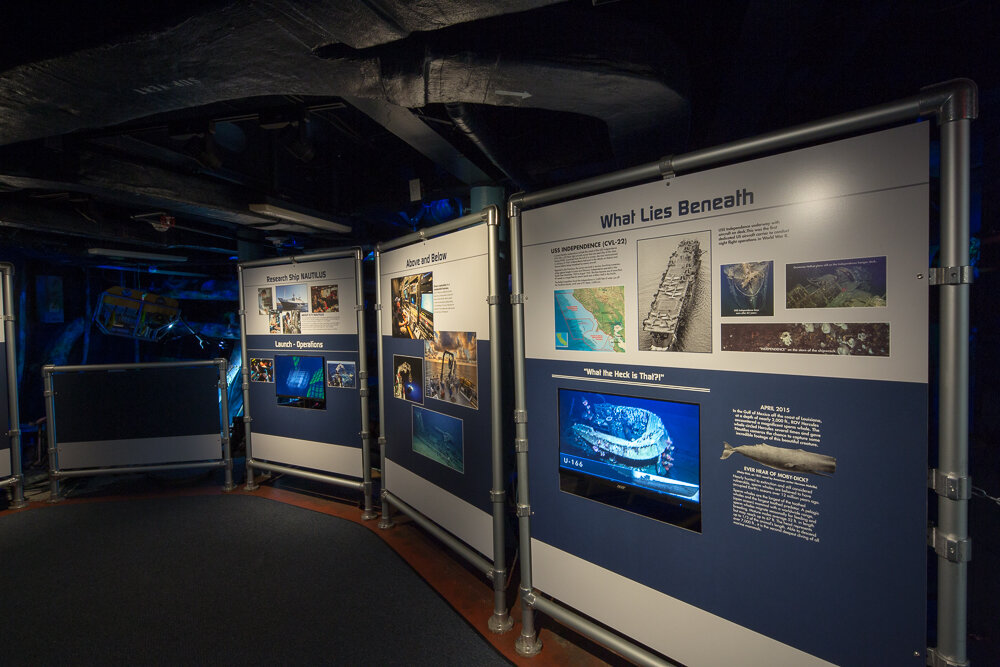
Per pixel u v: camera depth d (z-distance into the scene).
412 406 3.64
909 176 1.46
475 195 4.04
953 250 1.41
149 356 8.73
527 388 2.58
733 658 1.90
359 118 4.09
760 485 1.80
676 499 2.03
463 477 3.11
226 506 4.63
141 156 3.59
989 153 3.40
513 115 3.88
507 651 2.58
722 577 1.92
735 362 1.83
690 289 1.94
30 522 4.36
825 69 2.77
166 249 6.80
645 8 2.62
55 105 2.07
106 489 5.20
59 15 1.65
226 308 9.21
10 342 4.71
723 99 2.83
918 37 2.64
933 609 2.77
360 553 3.68
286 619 2.87
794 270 1.68
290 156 4.64
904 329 1.49
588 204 2.25
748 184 1.77
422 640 2.68
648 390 2.09
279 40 1.68
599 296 2.23
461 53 1.85
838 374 1.61
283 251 7.19
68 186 3.44
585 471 2.34
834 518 1.65
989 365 3.79
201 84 1.96
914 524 1.51
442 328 3.24
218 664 2.51
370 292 6.94
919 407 1.48
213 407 5.08
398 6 1.49
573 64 1.94
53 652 2.62
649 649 2.30
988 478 3.82
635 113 2.43
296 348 4.70
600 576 2.31
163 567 3.49
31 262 6.97
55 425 4.95
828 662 1.68
